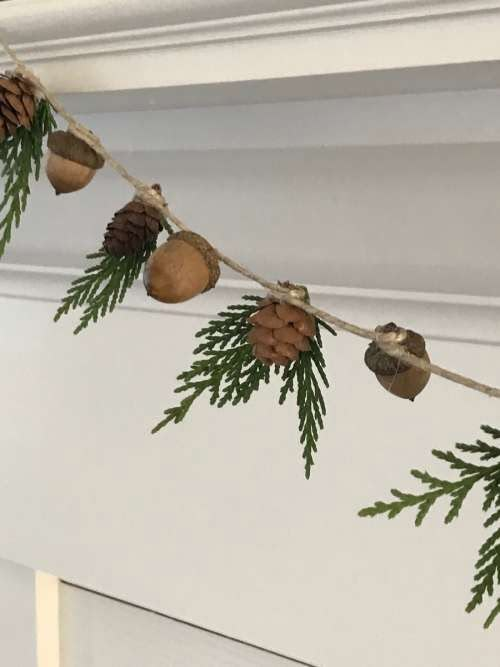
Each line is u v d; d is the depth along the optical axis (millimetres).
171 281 427
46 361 1235
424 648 952
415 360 398
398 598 962
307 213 823
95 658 1339
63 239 1062
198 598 1144
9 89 487
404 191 752
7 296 1248
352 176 765
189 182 874
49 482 1278
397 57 531
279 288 423
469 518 892
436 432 904
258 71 590
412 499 389
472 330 850
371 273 843
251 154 802
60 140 494
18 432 1300
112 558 1226
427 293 838
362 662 1004
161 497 1151
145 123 839
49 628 1362
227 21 580
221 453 1075
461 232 754
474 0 487
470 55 506
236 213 871
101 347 1165
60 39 663
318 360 459
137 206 499
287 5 546
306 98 705
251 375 466
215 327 471
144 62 644
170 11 593
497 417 863
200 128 805
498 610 394
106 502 1214
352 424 958
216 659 1188
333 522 995
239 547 1085
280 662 1121
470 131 663
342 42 549
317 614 1031
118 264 521
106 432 1189
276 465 1030
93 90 674
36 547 1318
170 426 1117
